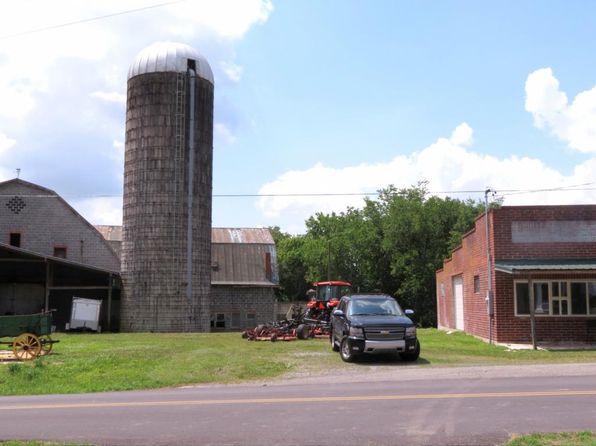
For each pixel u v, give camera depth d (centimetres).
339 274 6925
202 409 1019
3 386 1480
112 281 4028
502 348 2177
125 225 3825
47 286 3609
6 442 783
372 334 1742
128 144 3847
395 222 6112
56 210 4366
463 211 6084
